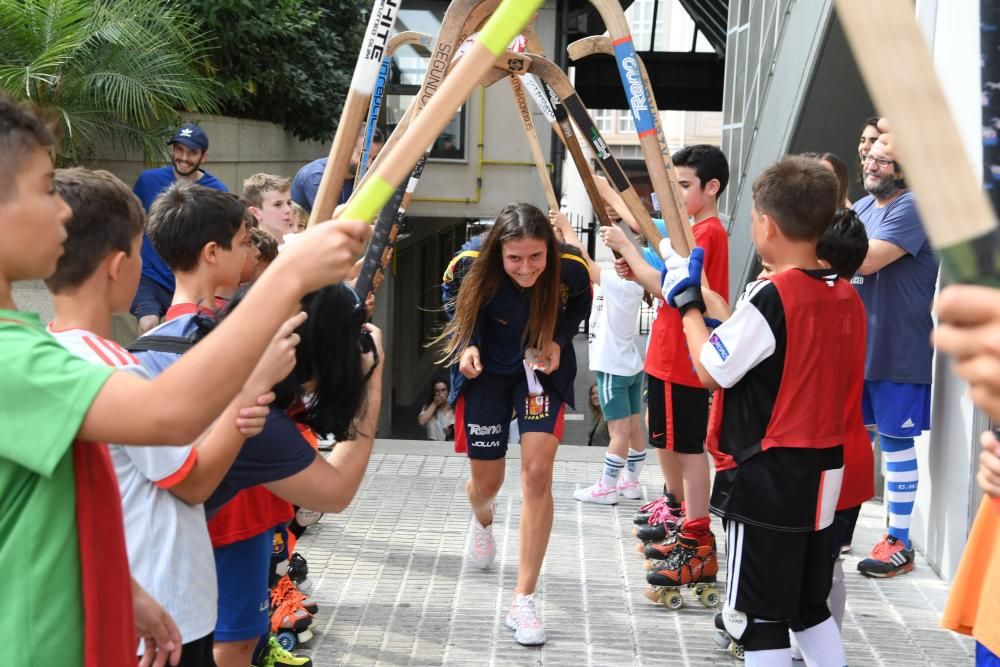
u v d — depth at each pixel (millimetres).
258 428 2029
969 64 3826
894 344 4281
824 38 5633
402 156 1209
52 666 1387
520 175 12984
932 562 4555
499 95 12852
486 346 3914
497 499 5312
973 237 725
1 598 1379
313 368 2262
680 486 4715
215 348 1260
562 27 13078
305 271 1248
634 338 5133
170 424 1271
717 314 3207
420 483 5574
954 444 4281
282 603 3760
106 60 6438
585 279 3859
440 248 18609
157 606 1909
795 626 3057
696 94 21031
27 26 6078
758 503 2898
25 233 1359
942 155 724
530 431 3805
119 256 2025
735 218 8016
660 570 4137
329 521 5020
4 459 1369
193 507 2154
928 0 4320
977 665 2221
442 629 3930
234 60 9047
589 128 2996
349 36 11016
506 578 4402
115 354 1934
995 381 755
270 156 9727
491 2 2367
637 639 3871
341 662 3662
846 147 6469
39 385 1300
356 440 2438
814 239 2871
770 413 2879
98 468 1473
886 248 4172
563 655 3740
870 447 3162
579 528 4992
